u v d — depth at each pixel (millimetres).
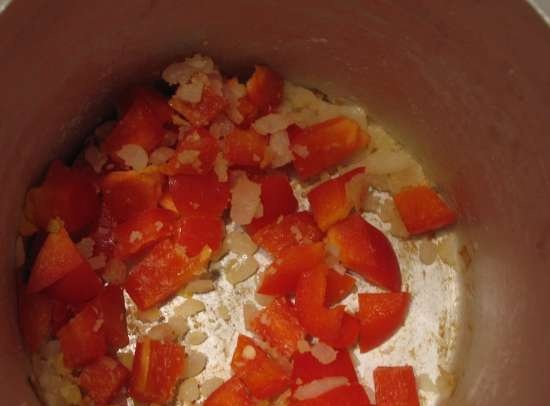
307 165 230
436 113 220
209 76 223
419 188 232
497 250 217
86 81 204
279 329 214
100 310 209
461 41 191
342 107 239
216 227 220
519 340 199
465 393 215
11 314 199
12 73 175
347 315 217
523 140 191
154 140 221
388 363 222
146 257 217
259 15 209
